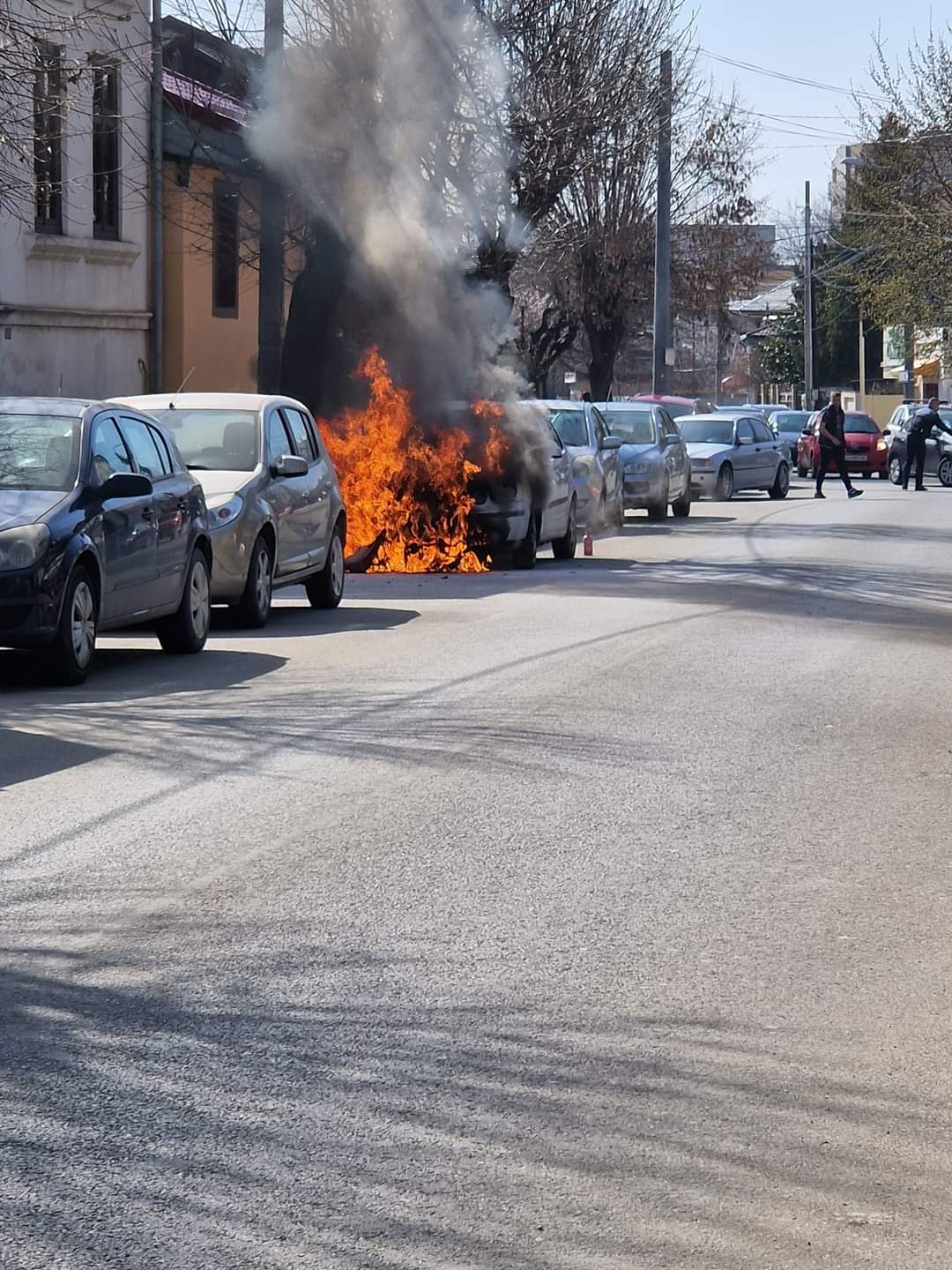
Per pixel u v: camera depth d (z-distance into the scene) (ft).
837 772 30.66
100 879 23.36
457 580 67.31
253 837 25.67
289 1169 14.37
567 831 26.18
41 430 42.73
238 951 20.31
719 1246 13.10
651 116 108.47
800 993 19.02
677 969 19.79
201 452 53.62
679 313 193.98
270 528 52.75
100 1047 17.17
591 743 33.01
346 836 25.76
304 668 43.14
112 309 99.09
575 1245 13.09
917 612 55.42
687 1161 14.61
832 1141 15.06
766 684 40.24
